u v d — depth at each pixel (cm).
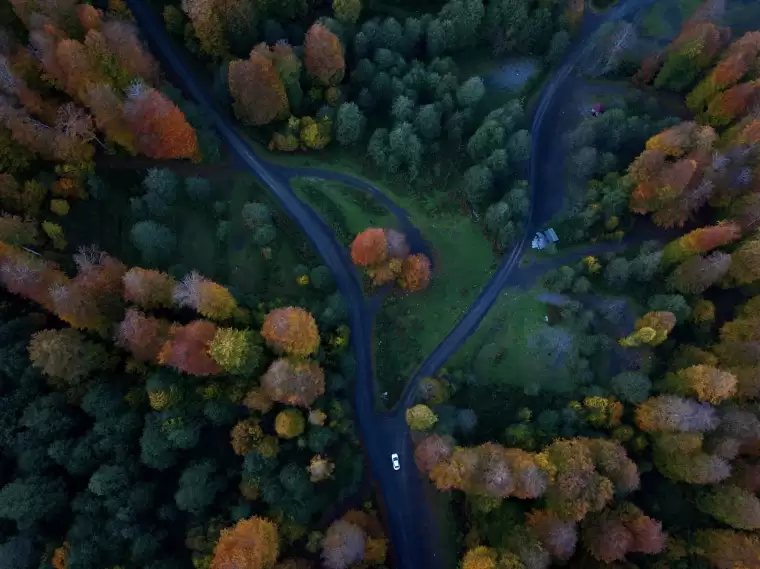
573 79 10238
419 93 9462
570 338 8650
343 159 9438
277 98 8550
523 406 8638
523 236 9431
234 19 8638
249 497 7525
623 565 7388
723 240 8200
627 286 9119
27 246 7956
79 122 7725
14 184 7738
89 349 7444
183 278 8088
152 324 7338
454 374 8619
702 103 9594
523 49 10131
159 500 7625
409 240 9262
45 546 7075
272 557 7000
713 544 7475
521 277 9262
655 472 8219
